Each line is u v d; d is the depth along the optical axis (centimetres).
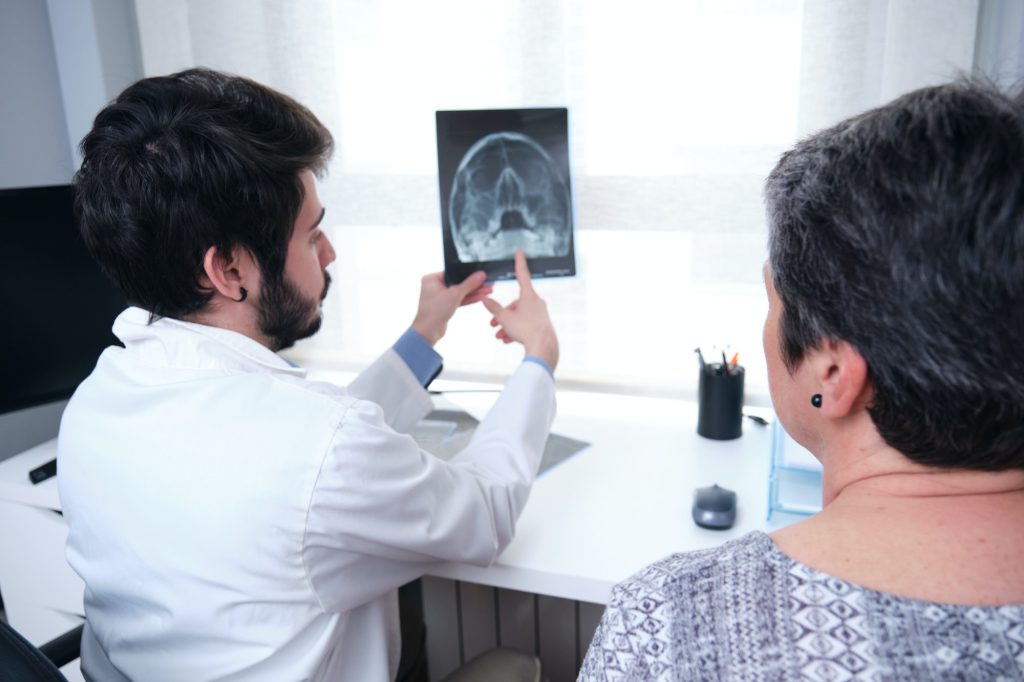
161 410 85
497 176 149
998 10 141
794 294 53
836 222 49
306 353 199
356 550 87
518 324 136
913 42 144
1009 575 47
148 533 83
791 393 60
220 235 85
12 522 151
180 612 82
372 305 191
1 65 182
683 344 174
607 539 120
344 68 176
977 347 45
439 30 169
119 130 85
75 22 184
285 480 80
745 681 48
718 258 166
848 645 47
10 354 150
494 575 115
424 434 153
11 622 158
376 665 99
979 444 48
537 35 164
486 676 108
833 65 150
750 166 159
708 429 153
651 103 161
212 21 181
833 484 58
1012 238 44
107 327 158
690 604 52
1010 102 47
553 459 146
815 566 50
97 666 100
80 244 153
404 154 178
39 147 191
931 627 46
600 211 170
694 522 124
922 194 45
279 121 90
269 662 83
